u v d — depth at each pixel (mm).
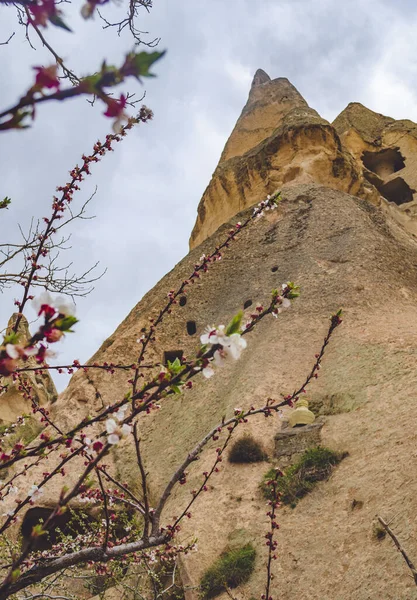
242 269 31844
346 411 19578
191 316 30547
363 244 30062
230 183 44062
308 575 13969
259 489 17688
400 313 25719
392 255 30109
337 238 31328
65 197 7965
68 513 20531
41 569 6285
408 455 15695
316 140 41281
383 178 56812
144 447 23109
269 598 9625
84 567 14500
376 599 12281
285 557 14797
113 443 4719
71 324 3490
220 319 29484
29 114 2395
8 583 4371
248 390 21969
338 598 12898
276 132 43188
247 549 15500
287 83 59281
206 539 16312
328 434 18547
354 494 15594
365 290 26953
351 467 16719
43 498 21000
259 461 18797
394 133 57969
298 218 33656
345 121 59094
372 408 18844
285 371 22656
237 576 14773
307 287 27750
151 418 24422
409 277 29422
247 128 57156
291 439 18891
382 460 16156
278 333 25016
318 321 25297
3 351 3453
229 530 16484
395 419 17672
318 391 21172
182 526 16875
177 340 29484
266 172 41562
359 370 21062
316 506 16047
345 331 24000
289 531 15602
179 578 15273
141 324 29984
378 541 13648
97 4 2418
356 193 41500
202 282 31984
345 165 41094
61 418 25672
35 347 3477
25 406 29469
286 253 31500
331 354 22891
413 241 37562
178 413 24031
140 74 2395
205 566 15539
